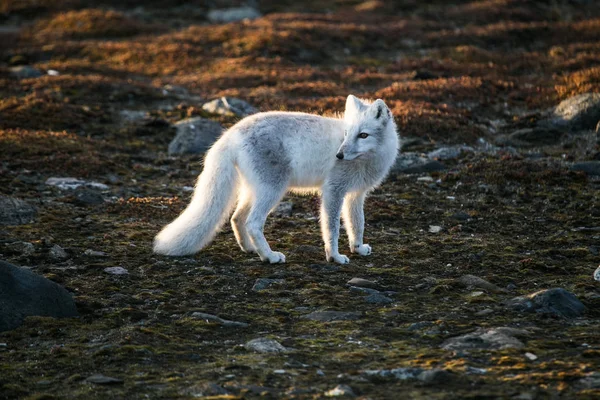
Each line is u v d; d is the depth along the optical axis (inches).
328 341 481.7
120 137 1298.0
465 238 779.4
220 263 684.1
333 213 690.8
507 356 438.3
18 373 423.5
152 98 1603.1
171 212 875.4
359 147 664.4
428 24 2586.1
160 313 540.4
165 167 1136.2
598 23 2362.2
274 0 3417.8
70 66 1952.5
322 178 703.7
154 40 2385.6
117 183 1010.7
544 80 1667.1
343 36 2316.7
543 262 682.2
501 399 375.2
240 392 391.9
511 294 585.9
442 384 398.6
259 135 665.6
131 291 592.7
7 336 483.2
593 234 787.4
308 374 421.1
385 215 864.9
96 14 2765.7
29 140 1150.3
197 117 1369.3
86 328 505.0
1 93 1555.1
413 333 494.9
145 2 3144.7
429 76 1760.6
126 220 838.5
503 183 991.0
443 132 1259.2
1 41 2513.5
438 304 563.8
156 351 459.8
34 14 3026.6
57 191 943.7
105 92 1605.6
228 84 1761.8
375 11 2994.6
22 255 676.7
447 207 908.6
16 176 992.9
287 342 479.2
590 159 1085.8
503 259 696.4
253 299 578.9
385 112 681.6
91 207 886.4
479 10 2837.1
